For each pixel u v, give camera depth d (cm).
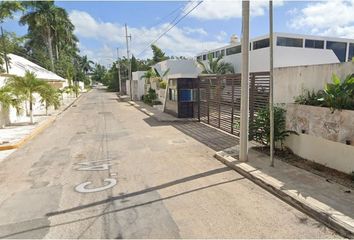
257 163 639
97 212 436
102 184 558
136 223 399
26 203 473
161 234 369
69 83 4150
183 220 405
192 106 1534
